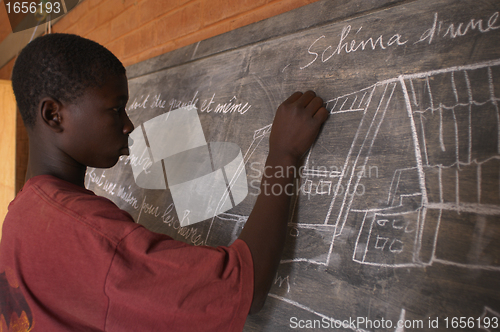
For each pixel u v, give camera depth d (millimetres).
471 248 424
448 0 490
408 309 465
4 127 1999
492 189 418
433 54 492
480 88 444
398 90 522
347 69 599
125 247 393
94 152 524
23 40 2240
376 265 504
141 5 1326
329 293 552
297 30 708
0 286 454
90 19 1709
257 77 775
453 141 458
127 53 1417
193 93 958
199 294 385
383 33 558
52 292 401
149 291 374
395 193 502
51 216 416
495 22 442
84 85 471
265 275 447
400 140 509
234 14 928
